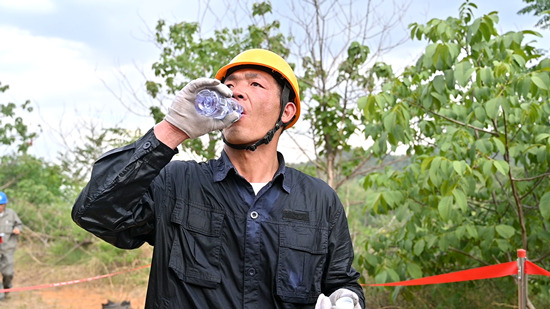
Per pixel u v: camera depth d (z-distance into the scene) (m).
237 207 1.75
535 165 4.89
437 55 3.91
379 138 4.59
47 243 12.55
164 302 1.67
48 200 14.64
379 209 4.62
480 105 4.14
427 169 4.32
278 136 1.90
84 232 11.17
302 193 1.83
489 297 6.05
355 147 8.06
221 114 1.55
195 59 8.51
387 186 4.66
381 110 4.42
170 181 1.76
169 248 1.70
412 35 4.40
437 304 6.15
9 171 15.71
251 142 1.79
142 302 8.57
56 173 13.52
